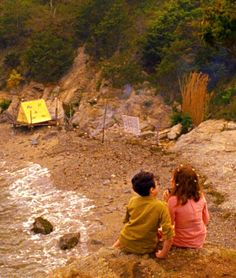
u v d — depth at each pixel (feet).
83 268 30.19
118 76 132.87
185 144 96.84
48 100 146.20
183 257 29.91
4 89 162.91
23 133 125.70
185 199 29.45
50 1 183.21
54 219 75.61
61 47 157.17
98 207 78.74
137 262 29.48
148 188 28.55
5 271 61.11
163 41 132.16
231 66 118.93
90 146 106.63
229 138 93.40
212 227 65.82
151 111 121.49
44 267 61.72
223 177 81.00
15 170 100.58
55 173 95.35
